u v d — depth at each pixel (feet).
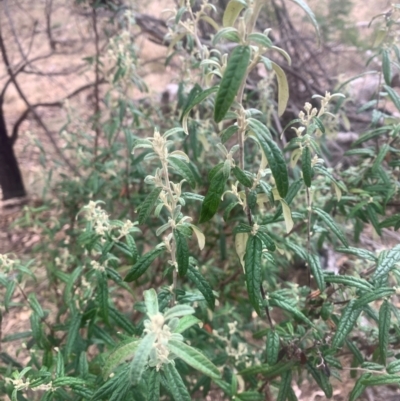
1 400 1.70
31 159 4.64
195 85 2.23
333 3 3.61
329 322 1.67
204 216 1.21
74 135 3.10
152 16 3.38
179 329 1.09
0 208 4.32
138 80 2.61
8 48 4.17
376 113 2.08
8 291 1.74
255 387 1.90
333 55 4.14
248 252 1.29
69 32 4.13
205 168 2.80
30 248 3.69
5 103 5.14
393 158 2.19
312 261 1.58
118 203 3.13
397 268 1.34
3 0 3.39
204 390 2.04
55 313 2.95
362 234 3.13
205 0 1.94
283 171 1.09
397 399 2.19
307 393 2.33
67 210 3.18
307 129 1.39
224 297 2.72
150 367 1.12
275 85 3.44
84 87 3.79
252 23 0.99
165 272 1.44
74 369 1.84
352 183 2.28
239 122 1.13
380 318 1.38
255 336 1.76
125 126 2.75
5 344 2.83
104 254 1.61
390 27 1.83
